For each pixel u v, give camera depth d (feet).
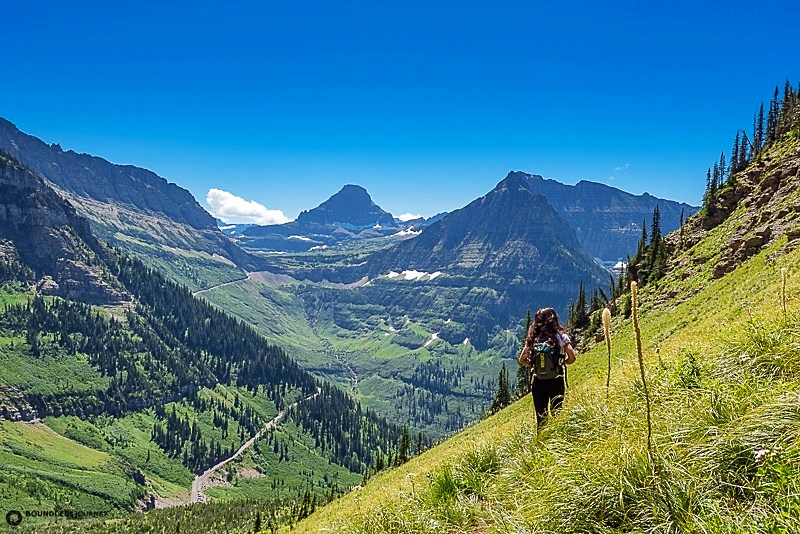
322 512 108.58
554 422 27.12
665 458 17.20
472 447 30.68
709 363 26.00
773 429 16.24
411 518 24.79
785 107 355.56
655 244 321.32
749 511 13.73
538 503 18.66
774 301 48.67
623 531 15.40
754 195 269.64
